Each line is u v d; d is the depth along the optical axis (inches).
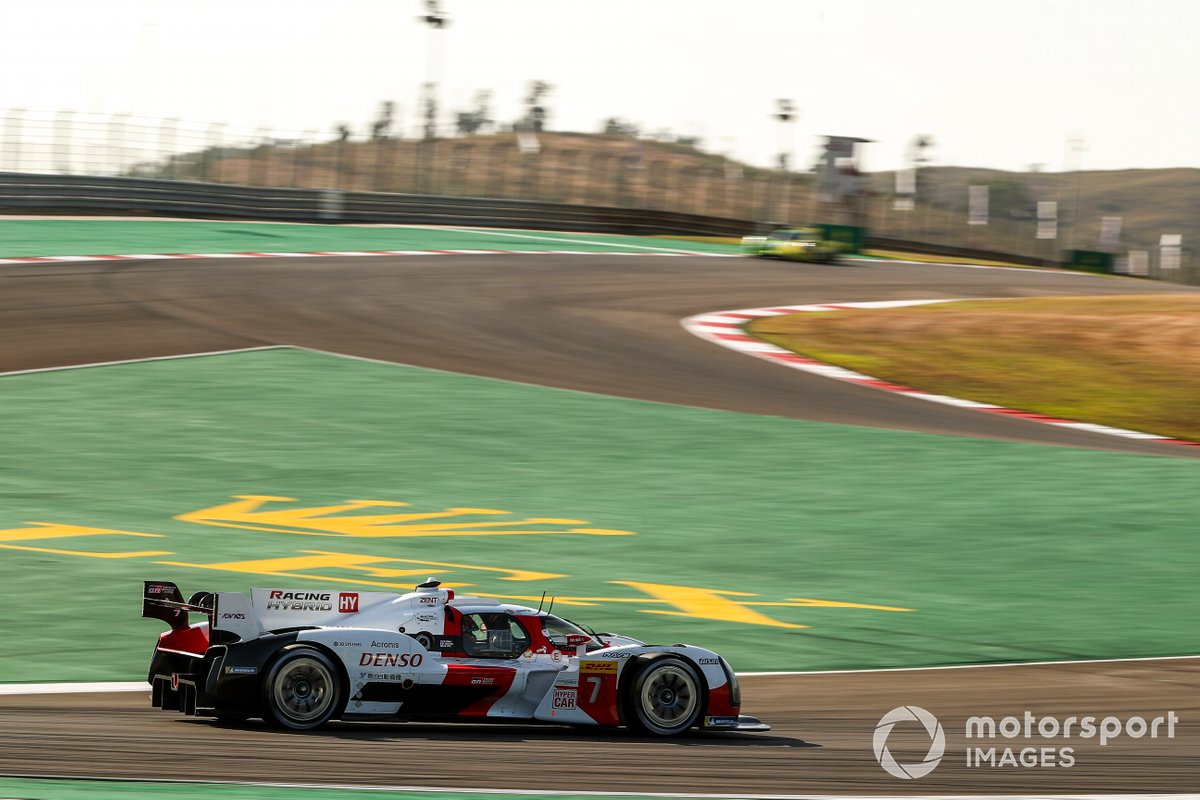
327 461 1384.1
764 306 2812.5
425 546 1130.0
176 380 1658.5
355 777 529.3
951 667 884.6
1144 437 1814.7
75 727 621.9
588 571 1084.5
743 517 1270.9
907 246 5383.9
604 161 6294.3
